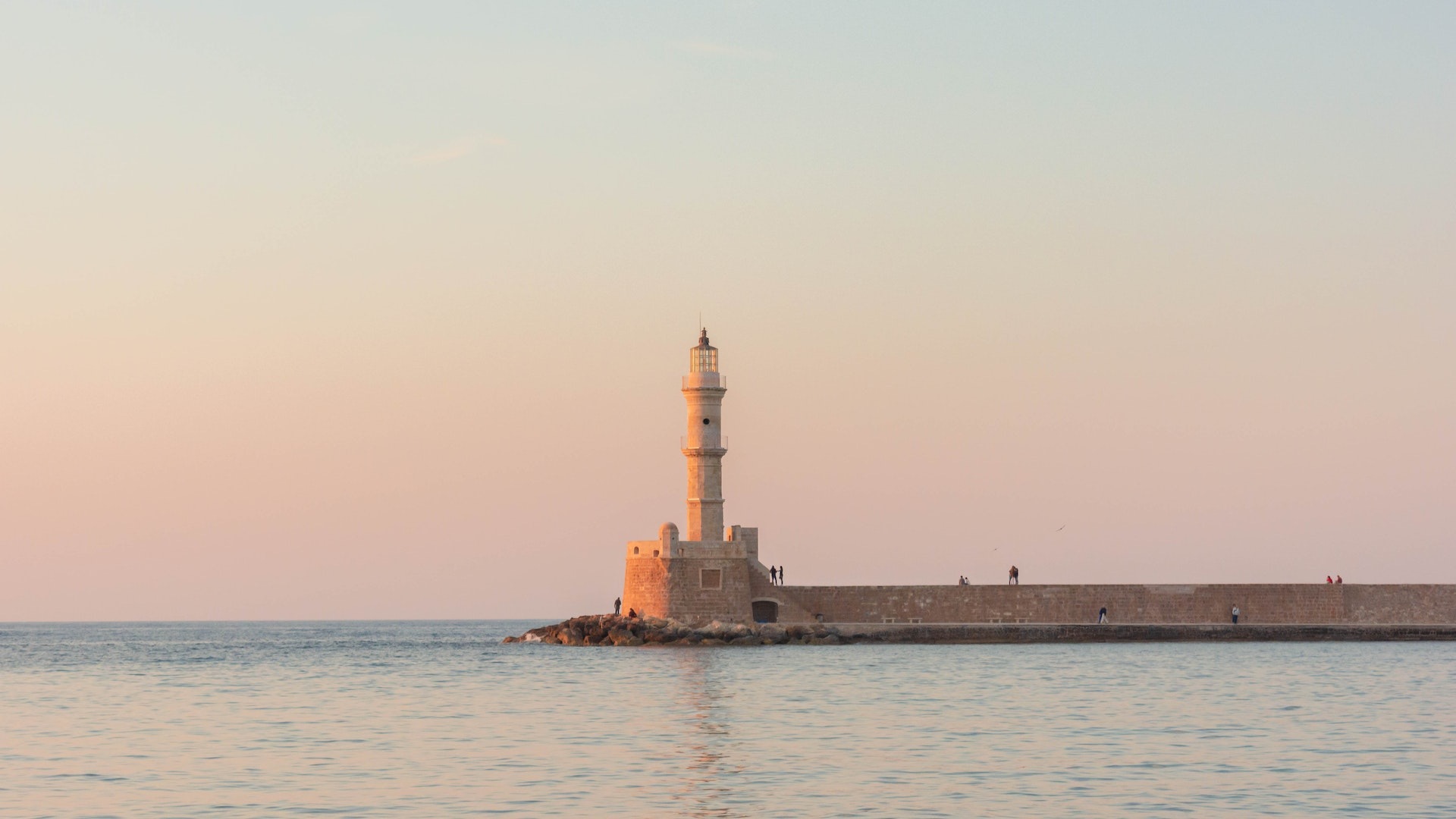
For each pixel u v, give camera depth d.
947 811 40.38
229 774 47.03
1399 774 45.97
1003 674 81.75
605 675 85.50
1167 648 102.38
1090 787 43.81
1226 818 39.19
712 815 39.84
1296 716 61.00
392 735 57.22
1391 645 103.56
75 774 47.31
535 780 45.47
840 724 59.09
